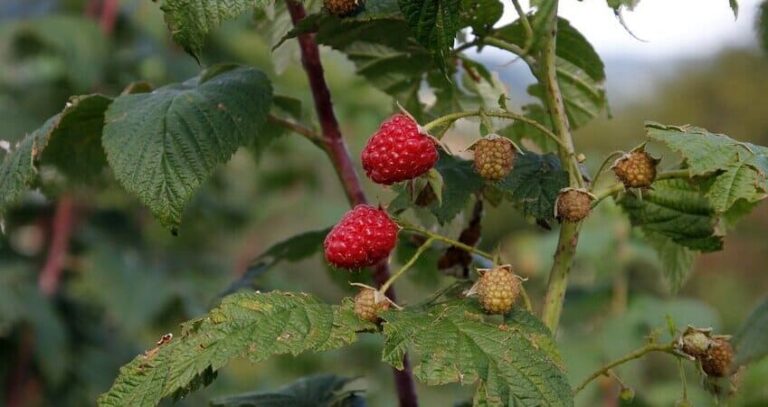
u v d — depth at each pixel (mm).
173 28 481
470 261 577
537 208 509
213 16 479
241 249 1454
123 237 1129
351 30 544
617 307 871
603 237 878
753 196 470
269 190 1356
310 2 512
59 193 589
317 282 1420
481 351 459
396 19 533
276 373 1305
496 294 473
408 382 571
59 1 1171
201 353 460
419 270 638
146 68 1143
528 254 973
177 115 522
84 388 1023
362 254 484
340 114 1322
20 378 1000
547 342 470
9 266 1029
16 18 1129
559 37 572
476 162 490
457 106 599
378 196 491
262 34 628
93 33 1077
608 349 847
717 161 475
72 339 1049
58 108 1131
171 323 1117
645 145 484
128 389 464
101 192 1041
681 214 558
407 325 465
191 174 514
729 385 511
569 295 876
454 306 478
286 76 1262
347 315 475
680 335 496
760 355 587
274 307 471
